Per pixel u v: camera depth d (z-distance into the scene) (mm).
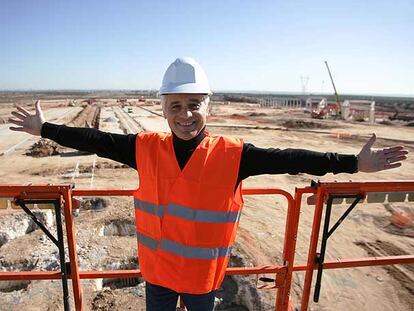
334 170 2111
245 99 113562
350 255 6734
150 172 2293
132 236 7223
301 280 5641
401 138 26078
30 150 18453
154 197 2291
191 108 2166
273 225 8266
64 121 36000
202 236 2236
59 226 2717
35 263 5891
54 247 6457
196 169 2195
